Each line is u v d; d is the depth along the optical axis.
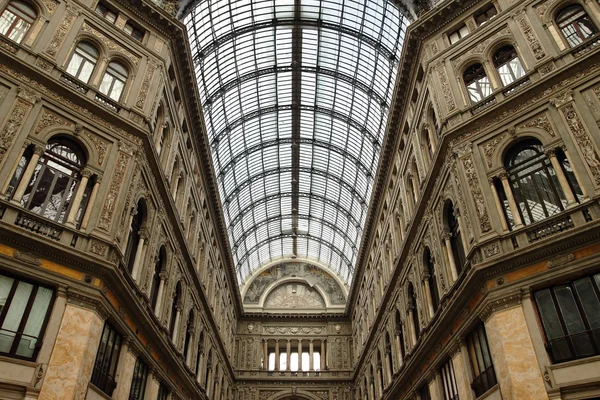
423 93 22.84
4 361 12.05
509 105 17.31
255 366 47.00
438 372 20.22
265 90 38.75
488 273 14.74
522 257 14.15
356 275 43.88
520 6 19.02
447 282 19.02
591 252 13.09
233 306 47.41
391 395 27.97
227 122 38.72
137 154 18.50
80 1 19.41
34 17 17.81
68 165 16.42
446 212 19.88
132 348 17.27
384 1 28.47
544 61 16.89
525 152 16.64
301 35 33.88
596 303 12.75
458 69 20.25
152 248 20.31
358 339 44.81
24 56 16.48
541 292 13.85
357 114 38.69
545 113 16.25
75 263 14.47
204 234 32.97
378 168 31.50
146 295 18.62
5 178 14.12
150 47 21.78
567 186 14.64
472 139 17.94
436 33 22.39
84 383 13.28
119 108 18.84
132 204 17.95
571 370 12.09
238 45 33.12
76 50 18.64
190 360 27.03
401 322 26.50
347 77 35.38
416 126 24.23
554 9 17.88
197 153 29.81
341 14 31.41
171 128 23.89
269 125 42.53
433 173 20.61
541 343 12.88
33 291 13.59
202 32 30.23
